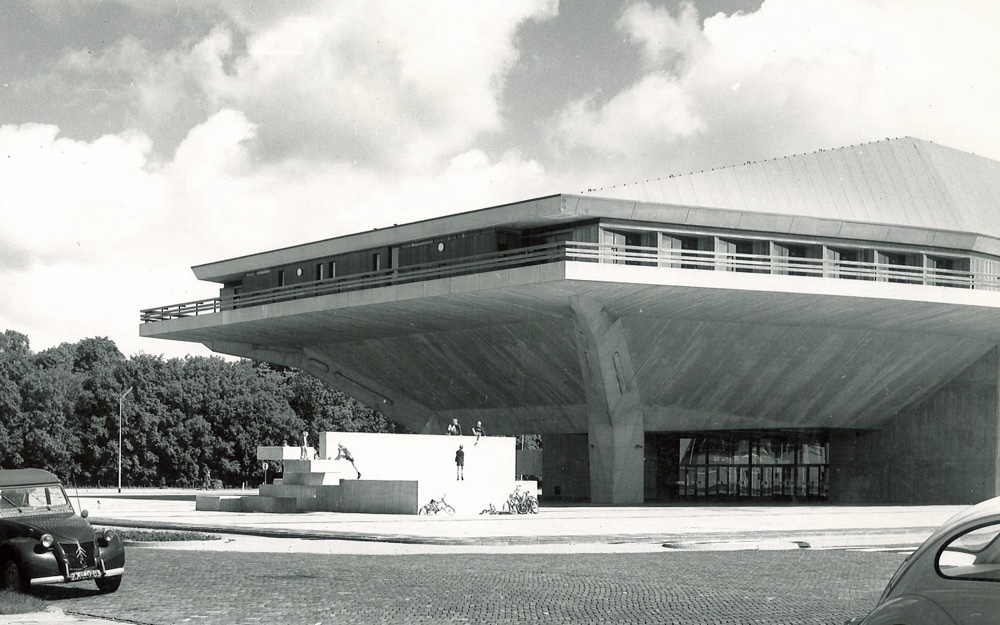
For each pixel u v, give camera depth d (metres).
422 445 41.06
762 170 48.69
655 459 59.56
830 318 47.97
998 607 6.13
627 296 43.78
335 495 38.59
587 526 30.69
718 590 15.65
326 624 12.29
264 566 19.08
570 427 56.16
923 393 55.72
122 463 90.50
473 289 43.94
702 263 44.59
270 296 57.38
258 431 96.25
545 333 49.28
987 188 54.34
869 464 58.66
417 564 19.59
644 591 15.47
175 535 26.08
